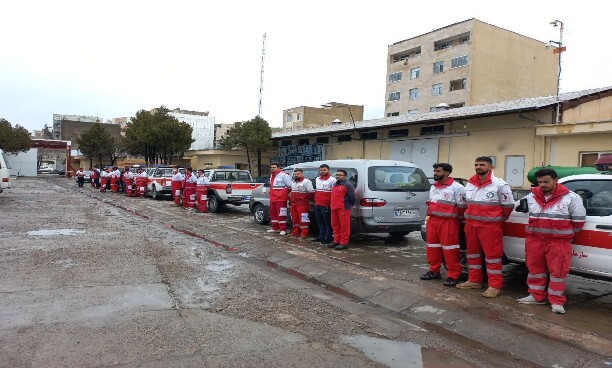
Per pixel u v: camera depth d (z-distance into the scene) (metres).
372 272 6.84
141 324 4.46
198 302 5.27
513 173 20.31
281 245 9.02
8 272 6.38
